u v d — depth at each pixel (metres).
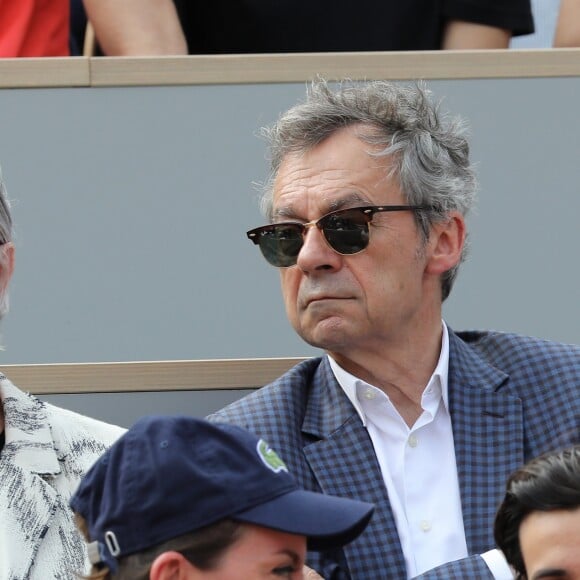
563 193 13.20
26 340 12.90
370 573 10.18
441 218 11.13
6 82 13.07
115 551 7.28
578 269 13.16
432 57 13.27
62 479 9.76
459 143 11.49
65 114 13.07
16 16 14.52
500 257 13.16
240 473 7.35
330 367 11.06
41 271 12.95
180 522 7.19
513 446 10.71
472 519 10.45
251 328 12.94
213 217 13.02
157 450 7.33
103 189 13.02
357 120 11.09
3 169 13.02
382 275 10.74
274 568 7.30
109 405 12.40
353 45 14.62
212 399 12.41
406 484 10.66
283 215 10.95
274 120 13.11
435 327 11.09
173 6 14.55
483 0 14.78
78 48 16.02
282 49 14.64
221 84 13.10
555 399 10.90
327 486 10.49
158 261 12.99
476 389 10.98
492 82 13.25
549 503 8.01
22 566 9.23
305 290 10.76
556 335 13.13
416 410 10.94
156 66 13.07
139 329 12.93
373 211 10.76
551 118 13.23
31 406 9.97
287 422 10.76
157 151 13.06
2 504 9.42
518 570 8.41
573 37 14.83
